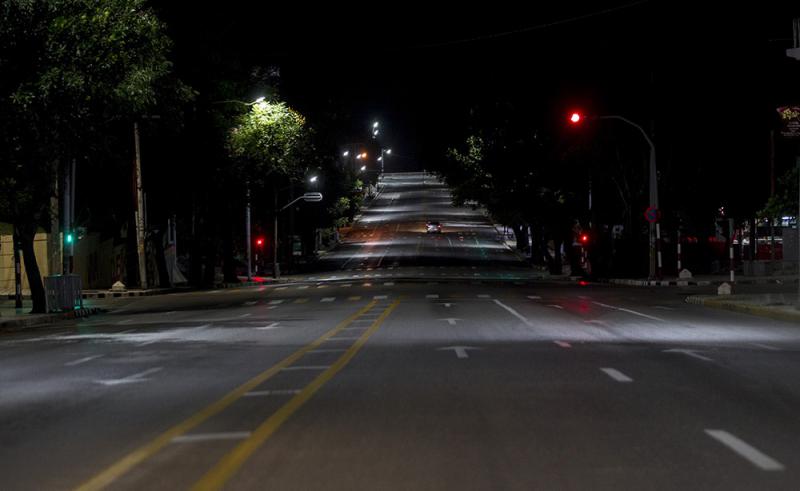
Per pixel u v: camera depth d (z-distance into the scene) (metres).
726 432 9.72
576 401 11.86
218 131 55.91
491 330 24.03
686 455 8.56
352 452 8.77
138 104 30.42
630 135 57.97
